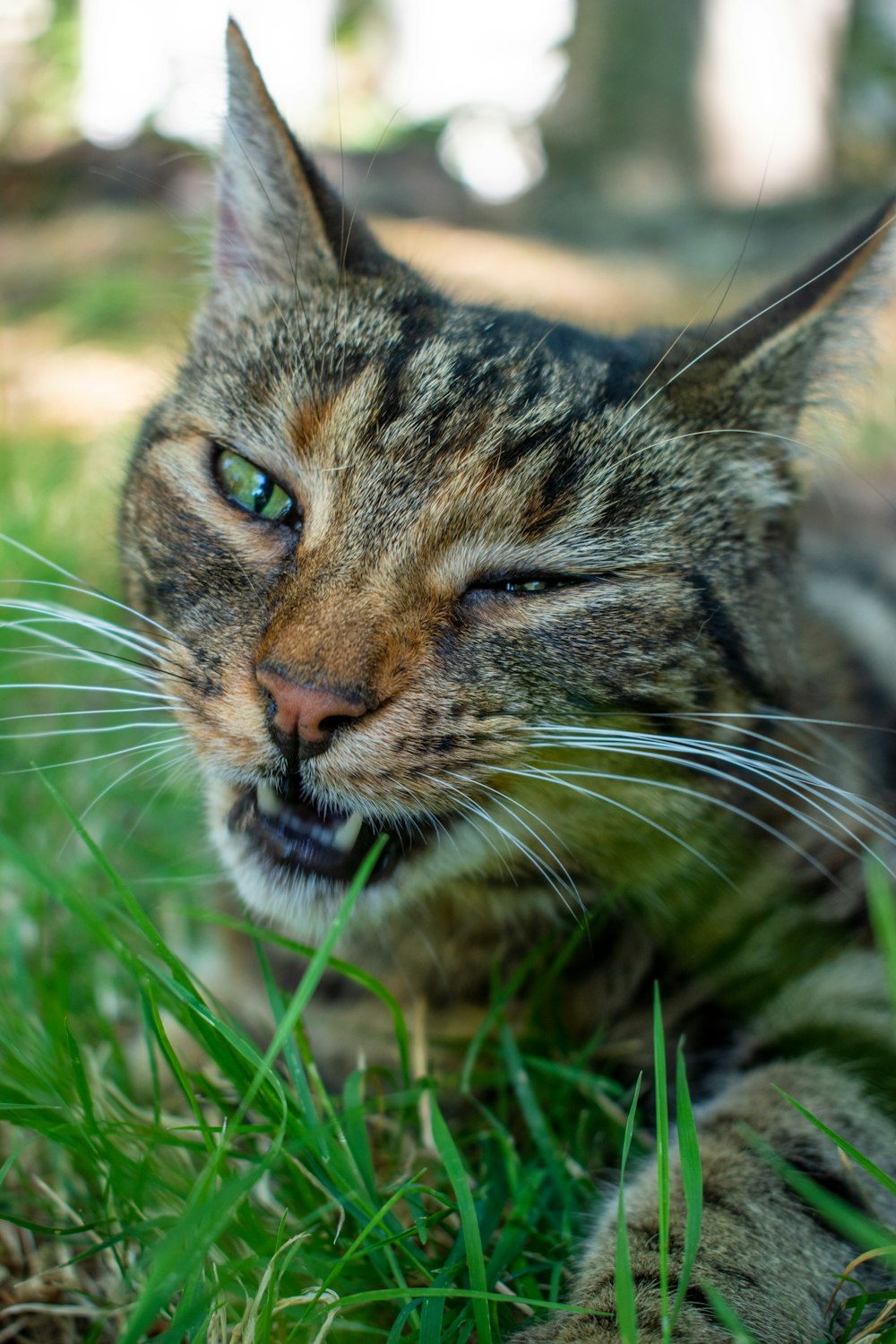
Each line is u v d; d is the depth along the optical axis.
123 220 0.98
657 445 0.25
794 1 1.17
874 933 0.25
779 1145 0.22
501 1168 0.23
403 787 0.23
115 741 0.36
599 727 0.24
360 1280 0.21
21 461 0.52
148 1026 0.22
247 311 0.27
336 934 0.19
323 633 0.23
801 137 1.19
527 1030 0.26
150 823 0.34
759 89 1.18
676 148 1.19
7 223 1.03
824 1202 0.19
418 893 0.25
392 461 0.24
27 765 0.34
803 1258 0.20
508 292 0.86
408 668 0.23
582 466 0.24
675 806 0.24
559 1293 0.21
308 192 0.27
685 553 0.24
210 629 0.24
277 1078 0.21
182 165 1.07
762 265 0.96
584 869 0.25
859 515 0.41
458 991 0.27
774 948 0.25
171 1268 0.18
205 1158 0.22
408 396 0.24
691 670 0.24
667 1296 0.19
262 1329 0.19
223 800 0.25
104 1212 0.22
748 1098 0.23
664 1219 0.18
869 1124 0.22
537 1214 0.22
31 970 0.27
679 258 1.02
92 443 0.54
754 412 0.25
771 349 0.25
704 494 0.25
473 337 0.25
